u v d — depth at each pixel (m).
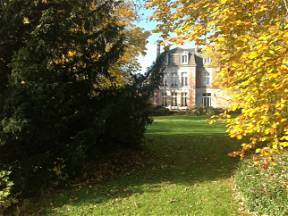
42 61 10.18
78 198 10.05
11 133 9.64
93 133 10.77
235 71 6.71
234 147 14.40
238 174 9.95
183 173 11.55
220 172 11.51
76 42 11.09
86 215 9.21
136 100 11.96
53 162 10.79
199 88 82.44
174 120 28.48
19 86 9.80
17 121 9.37
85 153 11.19
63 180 10.76
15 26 10.66
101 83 12.05
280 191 7.86
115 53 11.89
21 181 10.09
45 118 10.27
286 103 6.12
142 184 10.73
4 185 9.92
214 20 7.20
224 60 7.21
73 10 10.90
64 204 9.78
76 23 11.05
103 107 11.42
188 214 8.80
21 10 10.58
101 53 11.75
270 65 6.03
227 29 6.98
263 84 6.05
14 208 9.91
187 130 20.44
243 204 8.97
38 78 9.94
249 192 8.50
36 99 9.84
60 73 10.96
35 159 10.36
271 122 6.17
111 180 11.16
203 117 33.97
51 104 10.27
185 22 8.15
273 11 7.29
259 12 7.16
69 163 10.66
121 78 12.81
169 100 83.38
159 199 9.66
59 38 10.74
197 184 10.53
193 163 12.57
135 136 12.94
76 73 11.50
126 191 10.29
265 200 7.90
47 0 10.97
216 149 14.30
